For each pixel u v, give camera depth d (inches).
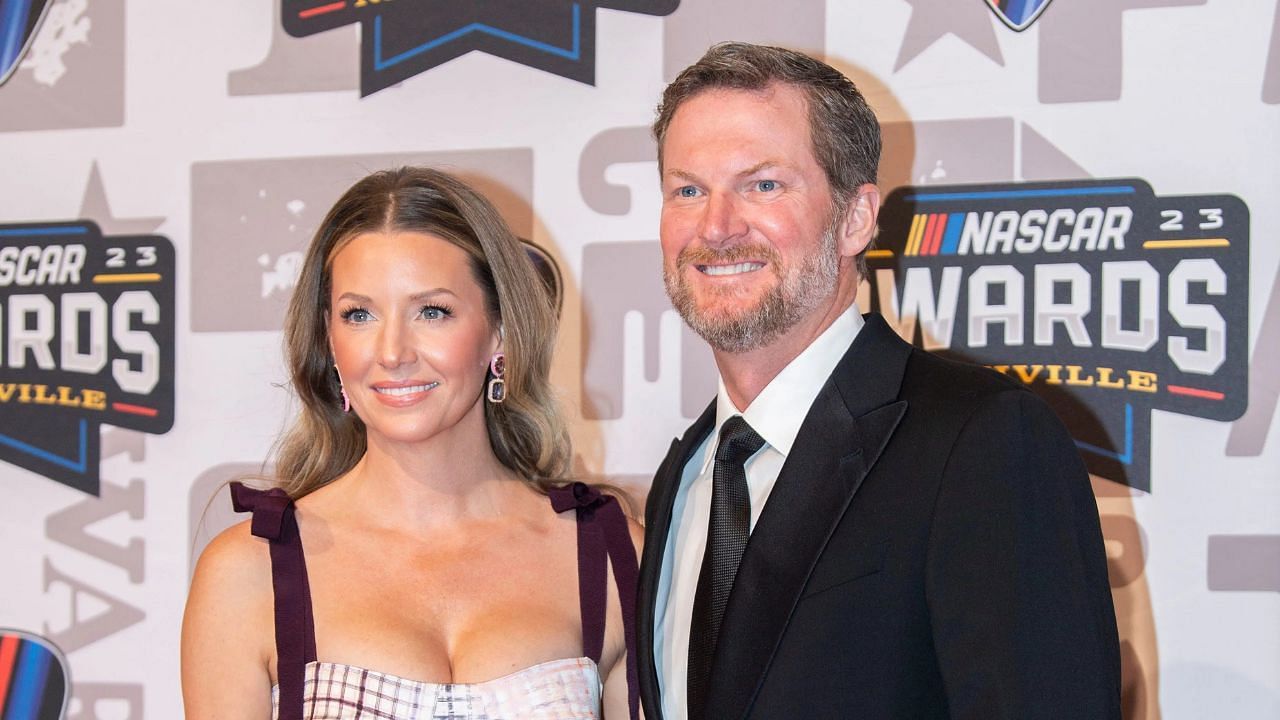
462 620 71.9
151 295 110.3
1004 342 97.3
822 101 65.4
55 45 112.7
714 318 64.2
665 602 69.7
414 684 68.2
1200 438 94.0
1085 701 51.9
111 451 110.3
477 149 105.7
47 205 112.5
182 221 110.0
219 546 72.2
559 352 103.8
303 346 76.3
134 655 109.0
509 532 76.4
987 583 54.1
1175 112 94.9
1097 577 55.6
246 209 109.0
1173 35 95.0
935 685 57.0
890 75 99.3
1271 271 93.3
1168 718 93.8
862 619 57.2
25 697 109.9
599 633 74.5
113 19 111.7
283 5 108.8
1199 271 94.3
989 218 97.7
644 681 67.4
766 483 65.9
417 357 71.0
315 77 108.2
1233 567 93.3
